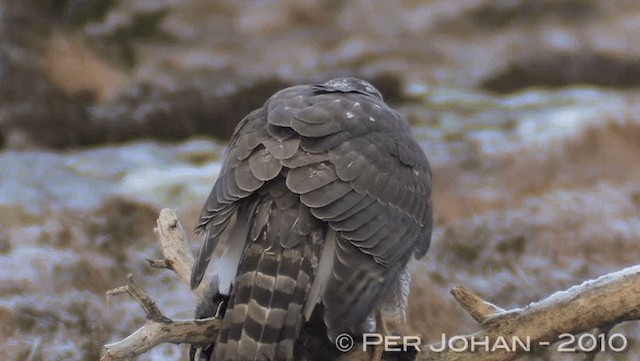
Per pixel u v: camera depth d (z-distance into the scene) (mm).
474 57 33500
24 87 22141
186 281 7793
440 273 13727
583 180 18391
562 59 29688
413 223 7465
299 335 7363
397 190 7387
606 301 7387
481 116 22500
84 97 22766
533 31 37062
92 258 13383
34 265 13008
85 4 25516
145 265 13477
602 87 29016
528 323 7434
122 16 27906
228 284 7059
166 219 7957
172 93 22344
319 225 6938
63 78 23047
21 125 20734
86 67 23656
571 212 16375
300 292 6711
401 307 7414
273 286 6695
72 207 15383
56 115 21031
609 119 20484
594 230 15727
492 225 15484
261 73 27156
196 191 16422
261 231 6871
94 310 12125
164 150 19844
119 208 15203
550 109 22734
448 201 16766
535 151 19062
